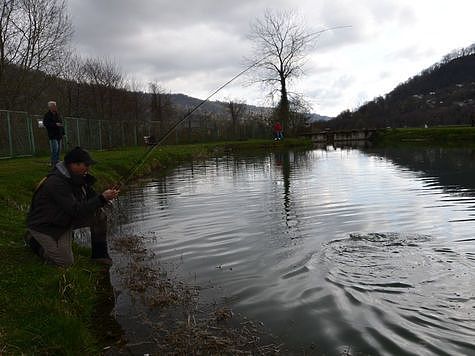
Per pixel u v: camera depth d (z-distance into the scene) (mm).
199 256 6559
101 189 13078
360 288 5008
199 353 3871
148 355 3922
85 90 42938
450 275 5328
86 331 4207
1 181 10492
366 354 3697
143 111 55844
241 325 4324
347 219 8719
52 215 5359
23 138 20078
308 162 23422
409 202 10398
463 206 9734
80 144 26516
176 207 10789
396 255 6180
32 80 28094
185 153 29500
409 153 27969
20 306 4254
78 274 5324
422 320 4223
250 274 5680
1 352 3473
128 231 8344
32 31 26406
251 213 9656
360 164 21234
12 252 5676
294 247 6793
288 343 3945
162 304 4875
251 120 51156
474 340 3842
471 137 39719
